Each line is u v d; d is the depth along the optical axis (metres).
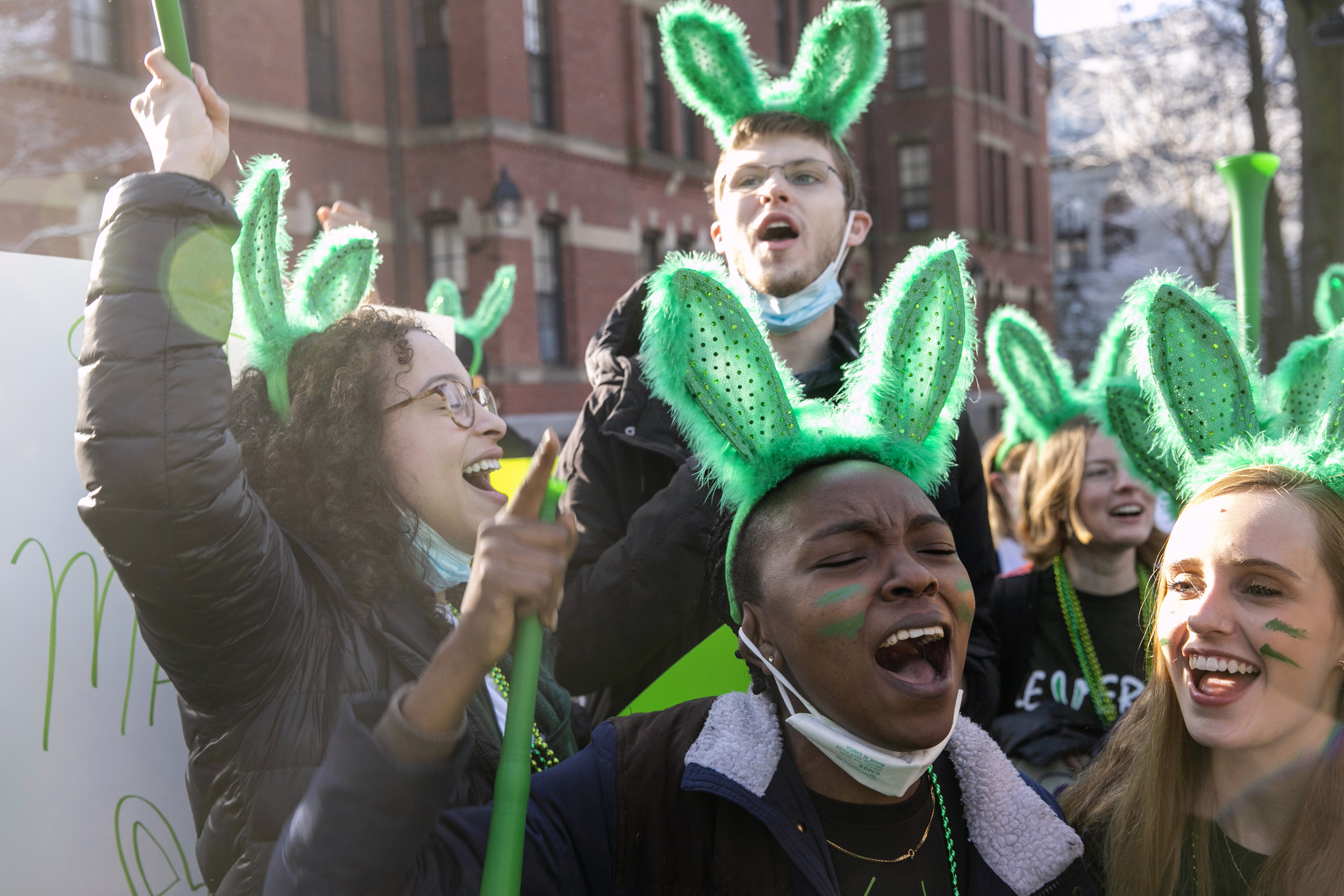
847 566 1.17
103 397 1.21
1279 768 1.38
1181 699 1.42
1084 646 2.64
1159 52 18.56
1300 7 9.01
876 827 1.24
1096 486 2.60
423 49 13.03
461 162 13.01
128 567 1.22
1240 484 1.41
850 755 1.17
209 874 1.37
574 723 1.96
